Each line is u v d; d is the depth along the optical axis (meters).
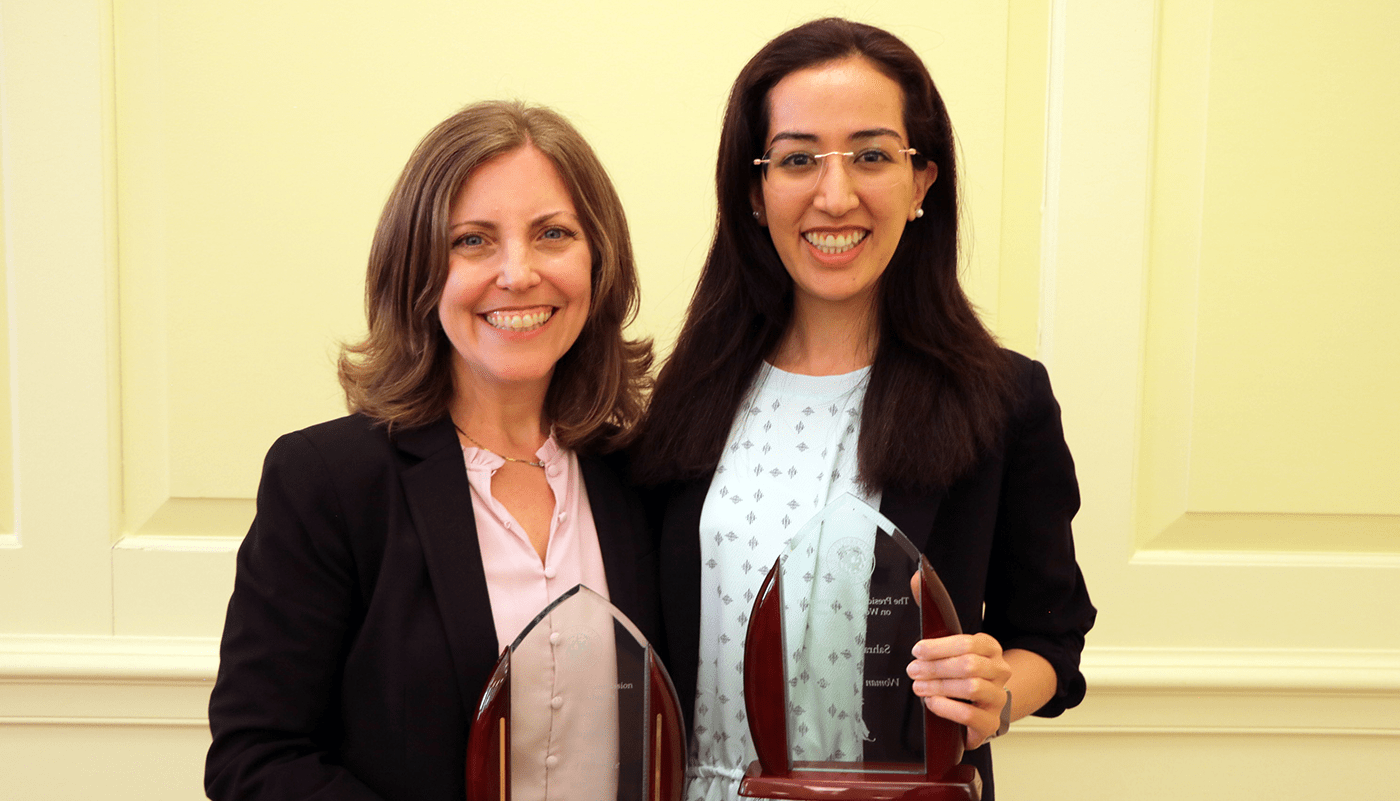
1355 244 1.76
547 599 1.02
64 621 1.72
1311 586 1.79
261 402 1.72
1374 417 1.77
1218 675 1.74
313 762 0.94
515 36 1.69
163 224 1.69
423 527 1.00
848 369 1.17
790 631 0.99
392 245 1.02
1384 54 1.74
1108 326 1.75
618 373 1.13
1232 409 1.77
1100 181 1.73
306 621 0.97
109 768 1.72
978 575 1.08
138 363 1.72
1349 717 1.78
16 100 1.67
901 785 0.94
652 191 1.72
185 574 1.72
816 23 1.12
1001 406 1.10
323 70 1.68
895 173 1.08
